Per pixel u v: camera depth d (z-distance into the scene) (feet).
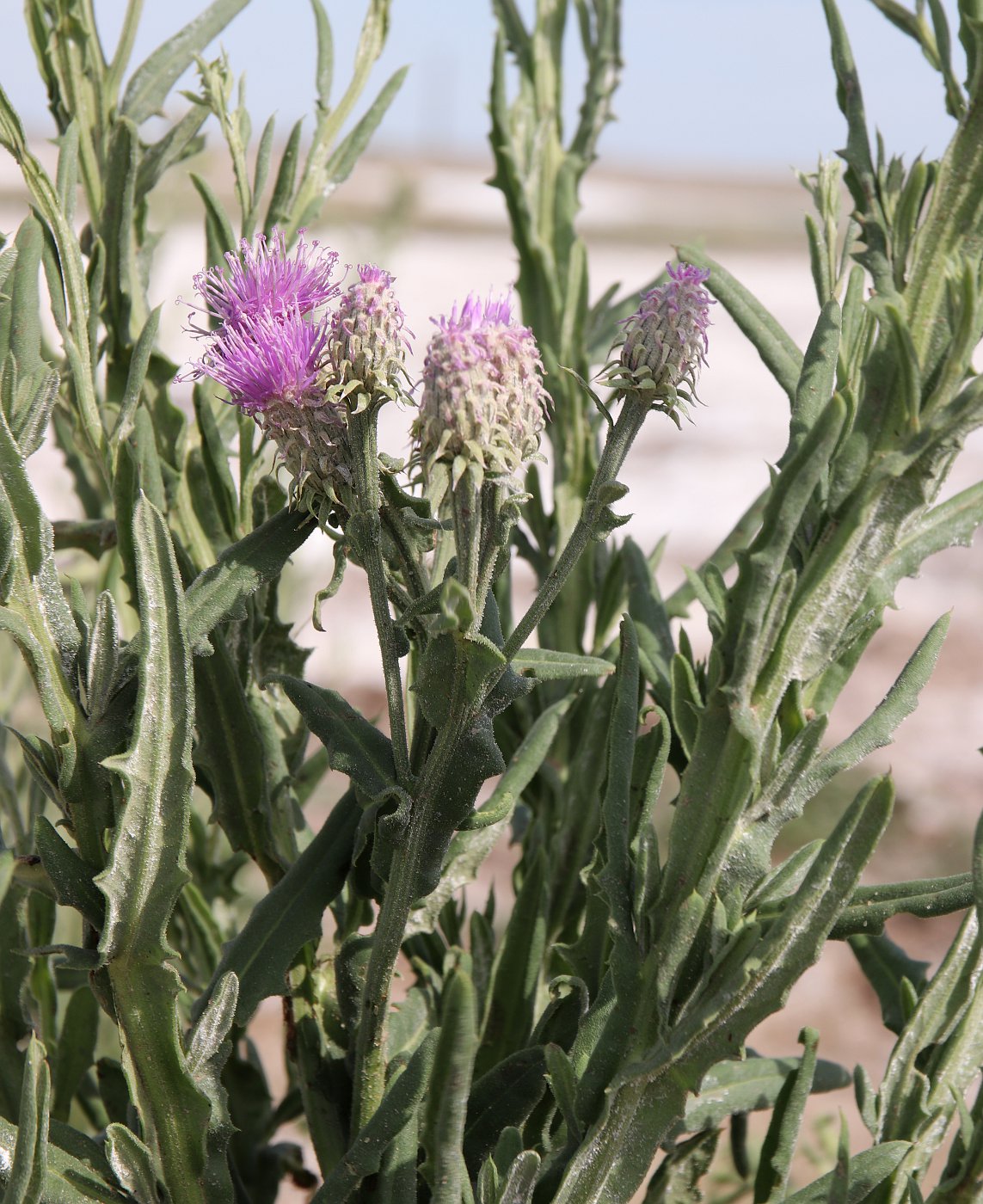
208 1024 1.11
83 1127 1.65
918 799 4.78
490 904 1.34
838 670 1.11
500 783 1.22
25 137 1.15
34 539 1.10
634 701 1.13
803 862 1.11
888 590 1.08
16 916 1.18
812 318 12.56
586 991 1.19
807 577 1.08
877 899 1.15
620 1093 1.10
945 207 1.07
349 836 1.17
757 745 1.07
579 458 1.36
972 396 1.05
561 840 1.29
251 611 1.22
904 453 1.06
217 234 1.26
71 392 1.27
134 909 1.08
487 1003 1.24
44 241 1.17
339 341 1.07
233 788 1.22
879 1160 1.13
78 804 1.11
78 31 1.26
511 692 1.09
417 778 1.11
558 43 1.38
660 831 3.70
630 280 15.75
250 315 1.10
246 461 1.24
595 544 1.36
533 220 1.37
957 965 1.16
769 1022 3.65
